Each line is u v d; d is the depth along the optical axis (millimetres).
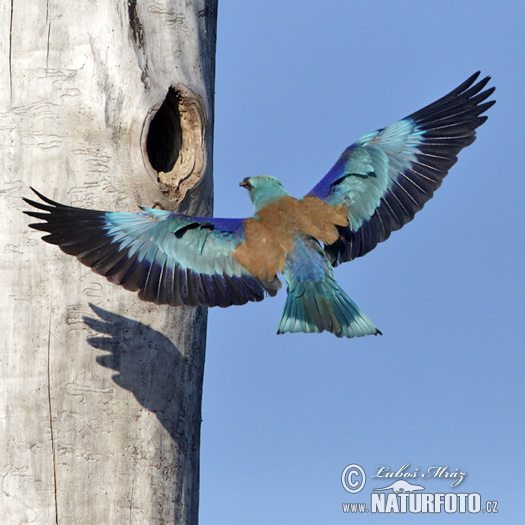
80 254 9977
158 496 11000
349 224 10891
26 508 10414
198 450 11812
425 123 11594
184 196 11461
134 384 10953
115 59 11055
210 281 10266
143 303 11062
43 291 10727
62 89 10953
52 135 10906
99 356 10820
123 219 10328
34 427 10539
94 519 10594
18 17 11000
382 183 11148
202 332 11891
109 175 10953
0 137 10914
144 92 11117
